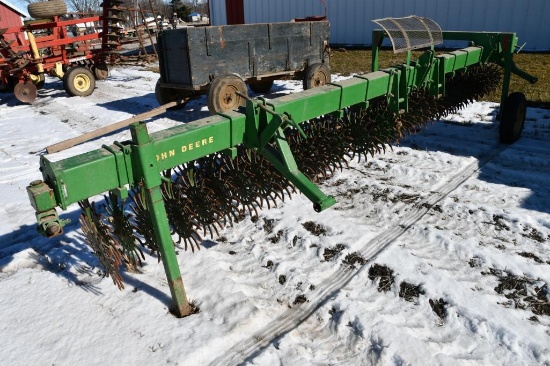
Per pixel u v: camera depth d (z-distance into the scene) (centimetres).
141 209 300
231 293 299
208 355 251
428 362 236
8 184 539
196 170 334
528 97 782
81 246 375
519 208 399
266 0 2006
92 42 1639
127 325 274
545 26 1312
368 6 1677
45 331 272
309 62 853
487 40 568
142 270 332
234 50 736
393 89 412
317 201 259
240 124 293
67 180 225
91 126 797
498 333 256
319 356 248
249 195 345
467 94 622
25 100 1016
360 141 427
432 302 286
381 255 334
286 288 307
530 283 298
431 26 456
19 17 2192
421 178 476
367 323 266
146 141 242
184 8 5456
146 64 1622
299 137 383
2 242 398
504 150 543
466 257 331
